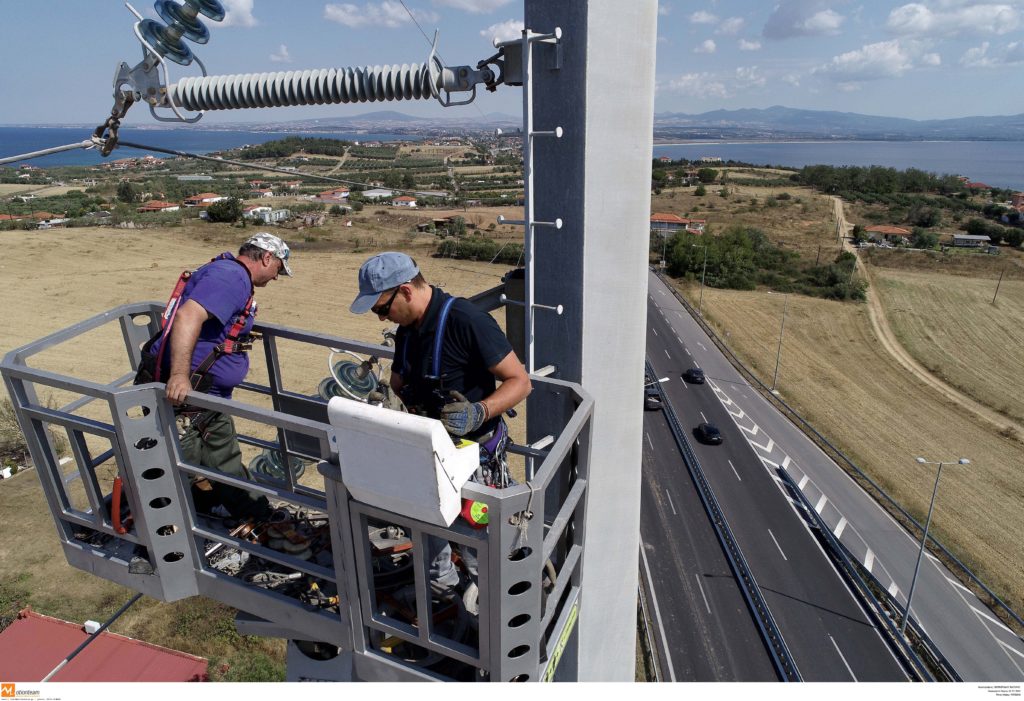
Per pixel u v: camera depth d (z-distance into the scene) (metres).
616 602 4.64
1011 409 36.38
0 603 14.01
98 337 28.56
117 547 3.00
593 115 3.63
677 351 43.88
